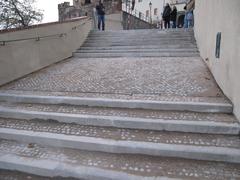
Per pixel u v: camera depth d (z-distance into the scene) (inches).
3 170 126.5
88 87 203.8
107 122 147.9
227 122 135.9
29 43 261.7
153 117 147.0
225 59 166.6
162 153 122.3
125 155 126.0
